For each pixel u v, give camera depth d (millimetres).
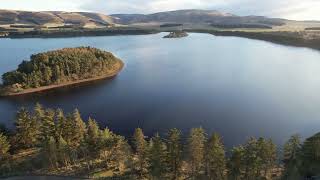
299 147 110375
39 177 112938
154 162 105562
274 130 159375
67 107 198375
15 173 115562
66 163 120875
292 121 169375
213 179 106500
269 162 107062
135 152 133875
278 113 180375
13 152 133000
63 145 118875
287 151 108875
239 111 183750
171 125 166500
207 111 184375
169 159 107875
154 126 166000
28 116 137500
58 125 129625
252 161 99875
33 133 136750
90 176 114750
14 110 197125
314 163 103125
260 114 179125
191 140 109562
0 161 122062
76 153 125688
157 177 106500
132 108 192000
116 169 119438
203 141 109250
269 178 107812
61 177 113188
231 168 102625
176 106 193250
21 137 135750
